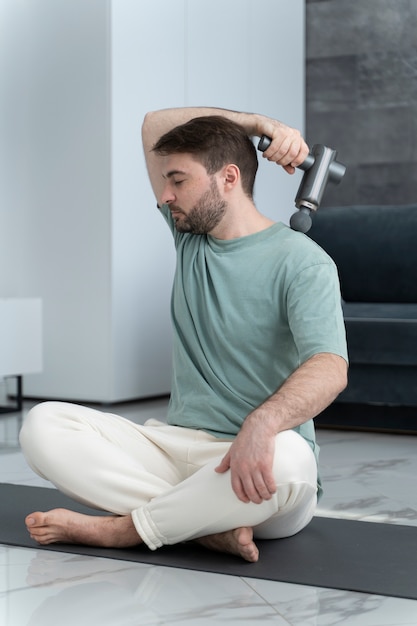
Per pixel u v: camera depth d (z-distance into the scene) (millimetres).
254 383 2307
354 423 4559
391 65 6516
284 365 2305
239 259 2314
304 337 2164
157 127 2553
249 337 2291
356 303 5102
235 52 6066
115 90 5172
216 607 1904
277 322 2279
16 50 5344
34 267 5375
